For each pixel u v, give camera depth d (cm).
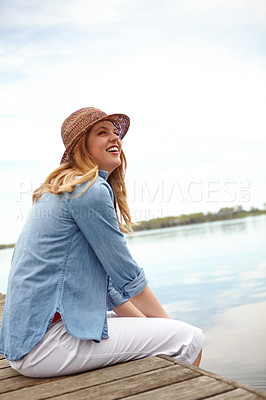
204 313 513
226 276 740
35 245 167
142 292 182
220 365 345
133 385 154
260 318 466
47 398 152
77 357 166
